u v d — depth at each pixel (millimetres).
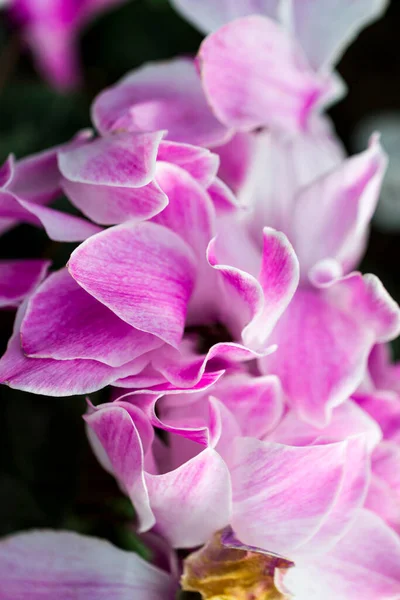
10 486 354
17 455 357
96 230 284
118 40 522
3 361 268
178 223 284
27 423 358
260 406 283
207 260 280
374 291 285
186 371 271
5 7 449
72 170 281
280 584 282
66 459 356
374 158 303
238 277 272
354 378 285
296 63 312
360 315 293
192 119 307
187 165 280
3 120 428
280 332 293
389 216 538
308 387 286
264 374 289
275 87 306
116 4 481
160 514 282
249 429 284
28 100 434
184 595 291
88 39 521
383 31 600
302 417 285
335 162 326
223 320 292
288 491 277
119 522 331
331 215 305
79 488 338
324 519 278
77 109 437
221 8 331
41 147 421
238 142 302
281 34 307
